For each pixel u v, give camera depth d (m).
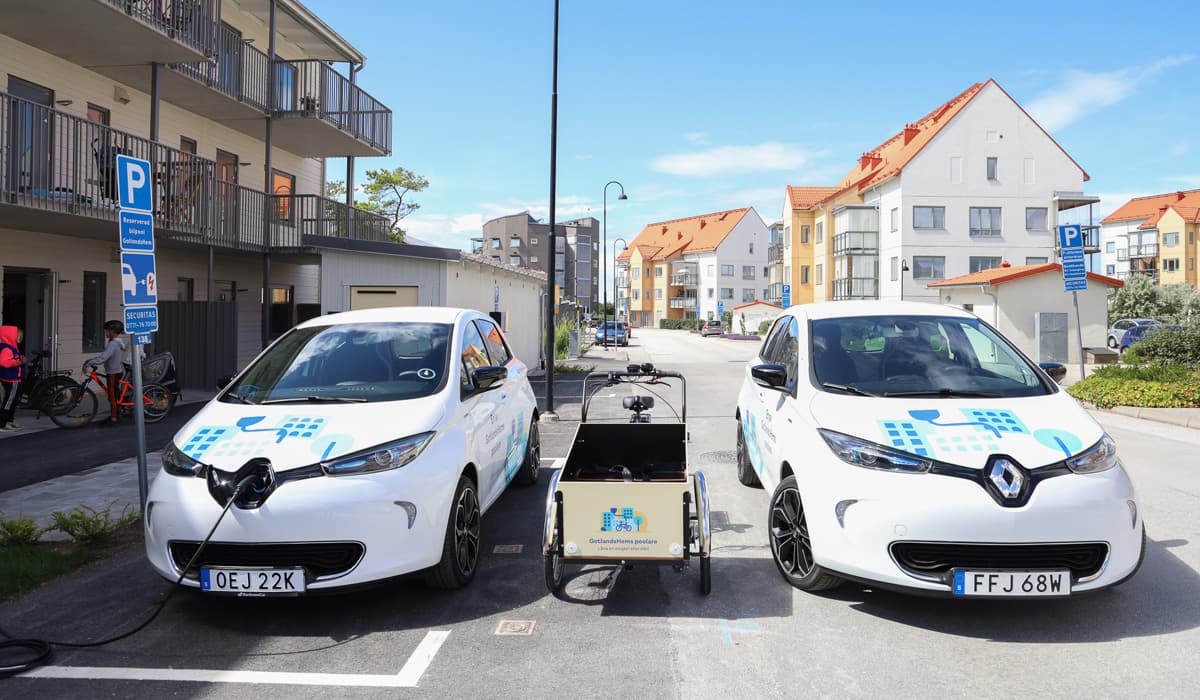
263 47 18.56
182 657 3.69
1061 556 3.68
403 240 30.83
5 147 10.27
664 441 5.07
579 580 4.74
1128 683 3.29
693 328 82.62
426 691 3.32
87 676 3.49
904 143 47.16
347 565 3.93
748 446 6.52
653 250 100.31
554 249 12.31
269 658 3.66
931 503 3.68
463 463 4.52
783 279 59.88
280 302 19.83
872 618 4.05
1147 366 15.15
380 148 20.69
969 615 4.06
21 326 12.78
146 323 5.91
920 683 3.33
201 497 3.94
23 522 5.43
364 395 4.77
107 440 9.65
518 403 6.49
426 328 5.53
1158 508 6.21
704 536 4.37
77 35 12.11
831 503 3.96
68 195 10.91
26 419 11.27
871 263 45.38
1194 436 9.90
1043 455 3.80
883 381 4.72
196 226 13.91
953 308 5.61
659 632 3.92
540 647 3.76
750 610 4.20
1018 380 4.70
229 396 4.94
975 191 41.22
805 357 5.07
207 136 17.22
